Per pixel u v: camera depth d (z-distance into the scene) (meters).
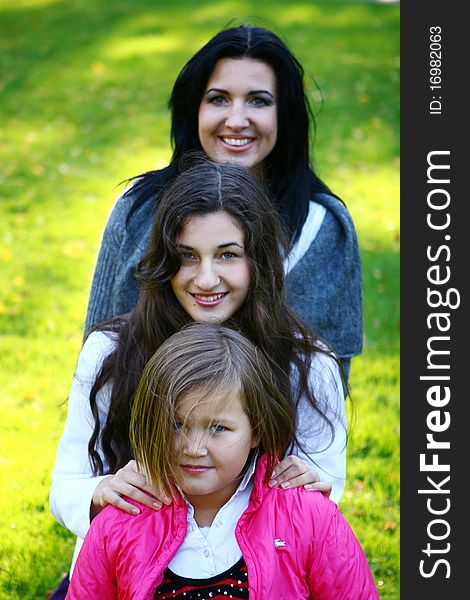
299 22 9.87
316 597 2.05
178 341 2.01
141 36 9.94
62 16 10.69
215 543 2.05
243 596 2.00
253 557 1.99
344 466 2.38
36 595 3.13
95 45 9.76
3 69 9.23
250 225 2.13
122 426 2.26
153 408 1.96
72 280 5.56
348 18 9.97
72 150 7.49
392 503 3.64
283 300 2.27
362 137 7.48
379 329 4.98
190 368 1.94
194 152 2.62
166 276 2.16
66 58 9.47
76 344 4.83
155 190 2.68
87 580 2.04
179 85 2.71
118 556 2.03
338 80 8.40
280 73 2.65
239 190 2.15
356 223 6.15
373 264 5.63
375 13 10.19
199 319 2.18
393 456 3.94
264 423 2.03
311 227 2.67
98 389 2.26
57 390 4.41
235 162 2.62
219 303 2.17
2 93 8.69
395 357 4.74
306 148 2.72
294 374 2.27
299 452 2.32
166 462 1.97
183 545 2.04
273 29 9.59
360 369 4.62
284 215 2.64
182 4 10.81
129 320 2.28
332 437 2.32
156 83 8.78
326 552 2.03
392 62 8.84
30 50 9.70
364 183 6.77
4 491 3.62
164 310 2.21
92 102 8.45
